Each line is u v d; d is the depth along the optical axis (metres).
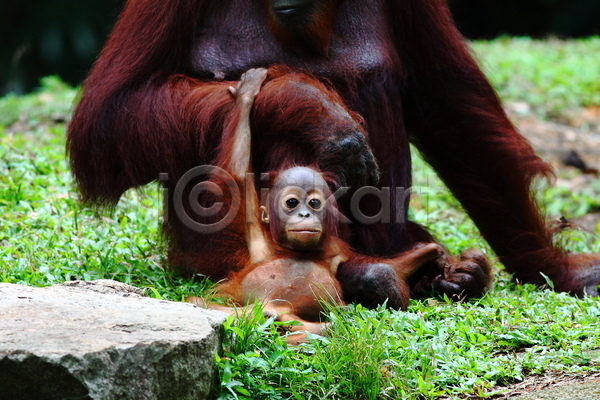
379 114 9.91
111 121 9.49
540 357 7.71
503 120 11.23
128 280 9.18
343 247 8.83
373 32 10.11
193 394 6.42
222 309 7.82
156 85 9.57
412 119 11.23
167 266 9.95
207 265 9.16
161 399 6.21
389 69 10.04
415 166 18.45
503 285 10.69
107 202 9.84
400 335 7.77
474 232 13.34
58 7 32.19
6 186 12.24
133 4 9.97
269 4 9.67
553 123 22.92
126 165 9.45
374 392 6.82
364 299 8.55
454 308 8.89
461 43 11.02
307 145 9.03
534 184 11.50
